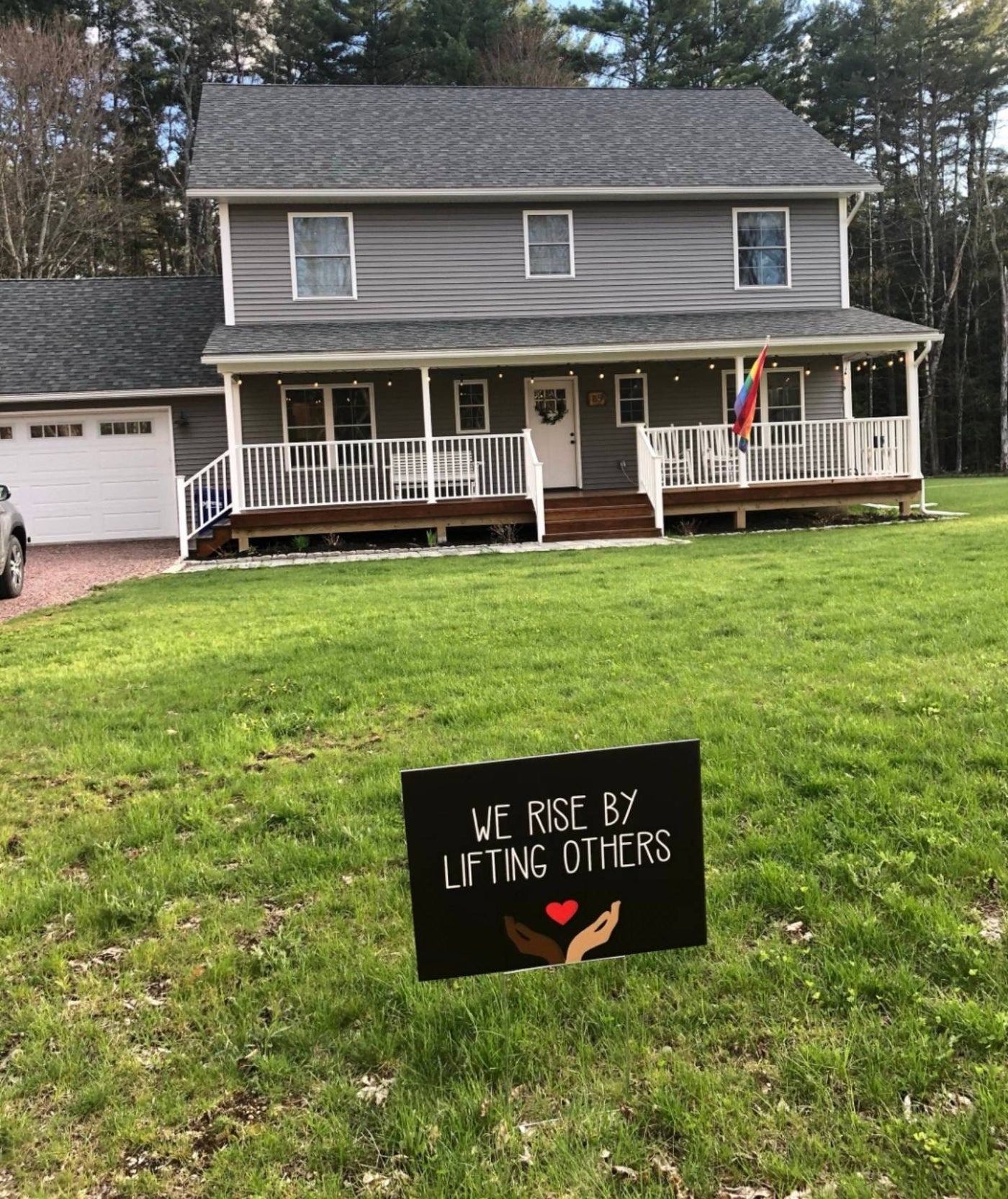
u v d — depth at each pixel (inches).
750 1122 80.5
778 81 1363.2
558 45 1373.0
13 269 1097.4
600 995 99.0
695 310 664.4
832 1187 73.9
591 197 641.6
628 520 565.0
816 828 133.0
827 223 677.3
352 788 156.1
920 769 150.6
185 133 1357.0
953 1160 75.5
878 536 488.7
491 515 565.3
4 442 649.6
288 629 293.9
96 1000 103.1
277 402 638.5
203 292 741.3
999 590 296.0
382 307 630.5
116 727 199.2
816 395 689.6
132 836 142.6
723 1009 95.7
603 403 670.5
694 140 705.6
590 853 87.1
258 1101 87.1
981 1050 88.0
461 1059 91.0
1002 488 837.8
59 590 432.1
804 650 230.4
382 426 647.1
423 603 333.7
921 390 1402.6
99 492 660.1
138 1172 79.4
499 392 660.7
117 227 1232.8
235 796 158.1
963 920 108.7
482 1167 77.4
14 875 132.6
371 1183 76.9
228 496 583.2
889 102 1400.1
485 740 173.6
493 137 689.0
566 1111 83.6
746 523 615.5
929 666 208.7
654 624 271.1
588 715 185.9
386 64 1296.8
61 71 1127.6
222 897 125.0
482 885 85.2
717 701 189.9
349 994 101.3
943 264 1421.0
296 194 597.3
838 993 96.6
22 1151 82.0
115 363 660.7
